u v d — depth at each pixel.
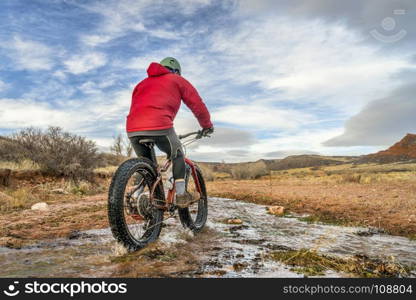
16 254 3.21
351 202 6.86
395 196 7.68
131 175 3.29
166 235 3.96
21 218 5.43
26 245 3.60
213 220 5.19
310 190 9.71
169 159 3.87
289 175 18.53
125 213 3.44
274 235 4.08
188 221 4.23
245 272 2.65
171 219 5.05
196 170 4.52
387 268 2.77
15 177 10.28
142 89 3.72
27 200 7.82
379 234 4.18
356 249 3.40
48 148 11.63
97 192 10.72
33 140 11.91
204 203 4.71
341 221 5.04
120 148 16.20
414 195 7.80
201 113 3.92
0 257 3.10
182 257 3.06
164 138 3.60
